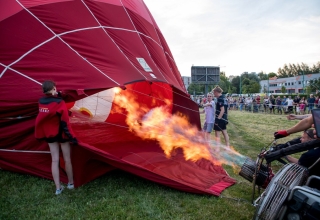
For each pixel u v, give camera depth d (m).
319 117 2.41
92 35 4.70
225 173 4.55
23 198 3.51
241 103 24.05
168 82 5.24
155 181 3.89
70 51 4.36
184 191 3.77
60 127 3.58
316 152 2.90
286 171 2.62
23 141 4.20
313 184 2.53
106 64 4.48
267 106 21.11
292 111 18.69
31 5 4.52
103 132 5.91
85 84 4.09
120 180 4.16
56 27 4.46
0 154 4.31
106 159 3.90
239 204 3.42
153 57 5.64
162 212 3.21
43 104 3.49
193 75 25.66
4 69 4.06
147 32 5.94
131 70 4.61
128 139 5.97
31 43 4.23
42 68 4.13
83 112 5.91
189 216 3.12
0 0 4.54
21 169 4.29
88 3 5.07
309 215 2.13
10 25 4.27
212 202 3.48
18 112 4.07
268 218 2.46
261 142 7.26
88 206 3.32
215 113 6.43
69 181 3.81
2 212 3.14
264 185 3.30
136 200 3.50
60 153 3.93
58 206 3.32
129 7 5.91
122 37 5.14
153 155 5.22
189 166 4.78
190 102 6.70
